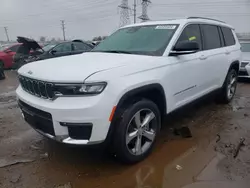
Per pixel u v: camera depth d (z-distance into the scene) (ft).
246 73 24.82
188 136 12.03
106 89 8.04
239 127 13.28
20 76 10.48
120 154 8.98
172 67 10.68
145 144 9.99
